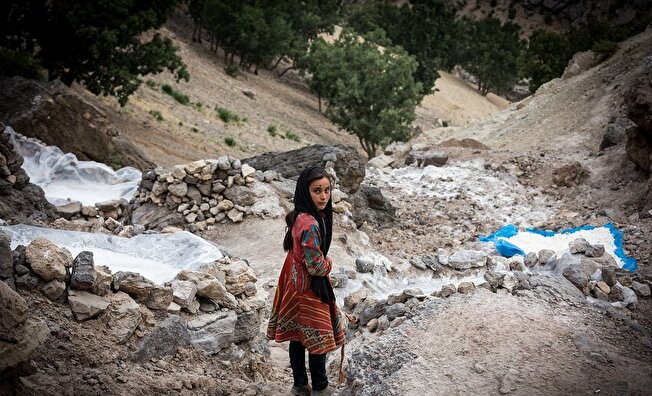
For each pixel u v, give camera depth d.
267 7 64.06
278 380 5.98
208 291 5.75
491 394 4.58
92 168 13.64
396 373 4.88
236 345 5.86
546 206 17.09
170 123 36.97
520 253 13.09
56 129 19.67
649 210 14.70
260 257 9.91
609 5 137.25
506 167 19.73
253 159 14.59
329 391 4.95
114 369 4.75
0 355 3.99
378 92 47.91
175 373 5.08
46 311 4.86
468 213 16.88
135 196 11.45
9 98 19.52
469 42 93.88
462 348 5.14
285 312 4.76
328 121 60.28
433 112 75.44
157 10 30.52
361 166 14.12
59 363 4.52
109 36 26.78
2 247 4.91
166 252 6.66
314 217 4.65
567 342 5.42
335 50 53.72
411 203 17.94
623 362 5.28
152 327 5.28
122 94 30.23
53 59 27.94
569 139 23.66
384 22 94.94
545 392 4.61
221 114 44.53
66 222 8.56
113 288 5.31
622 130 19.78
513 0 151.62
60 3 26.67
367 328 6.34
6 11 26.62
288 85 68.31
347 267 9.45
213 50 65.38
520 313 5.80
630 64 30.69
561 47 55.28
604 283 7.63
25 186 9.34
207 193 11.12
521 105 37.03
